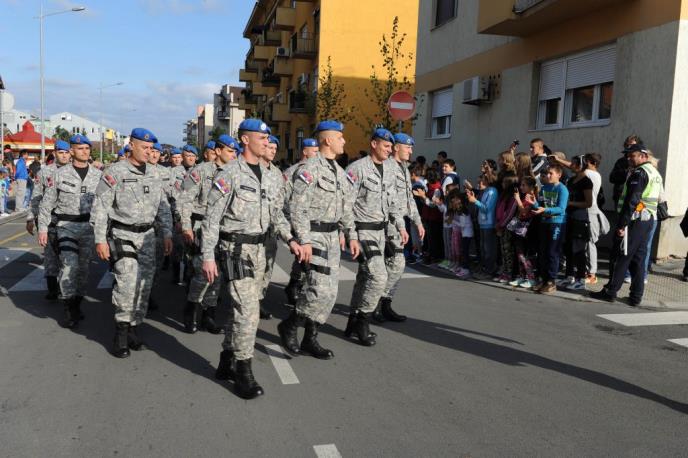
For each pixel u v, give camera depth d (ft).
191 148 29.17
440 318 21.38
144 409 13.07
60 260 19.89
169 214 19.04
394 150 20.77
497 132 43.55
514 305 23.53
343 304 23.86
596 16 33.42
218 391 14.17
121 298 16.69
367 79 86.33
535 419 12.69
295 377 15.17
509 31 38.83
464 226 29.86
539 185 26.53
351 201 17.35
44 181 22.26
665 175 28.96
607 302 23.95
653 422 12.64
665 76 28.91
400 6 86.63
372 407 13.25
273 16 126.31
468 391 14.29
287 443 11.46
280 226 14.88
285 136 113.29
